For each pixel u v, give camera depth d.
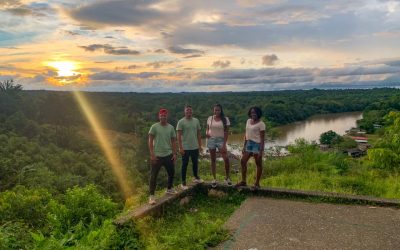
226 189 7.40
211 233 5.26
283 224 5.63
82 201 6.99
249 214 6.12
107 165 46.44
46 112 74.12
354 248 4.75
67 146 58.00
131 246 5.17
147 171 49.69
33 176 34.41
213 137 7.37
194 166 7.52
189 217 5.81
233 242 5.01
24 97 75.62
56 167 43.03
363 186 9.31
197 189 7.50
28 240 5.83
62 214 6.69
